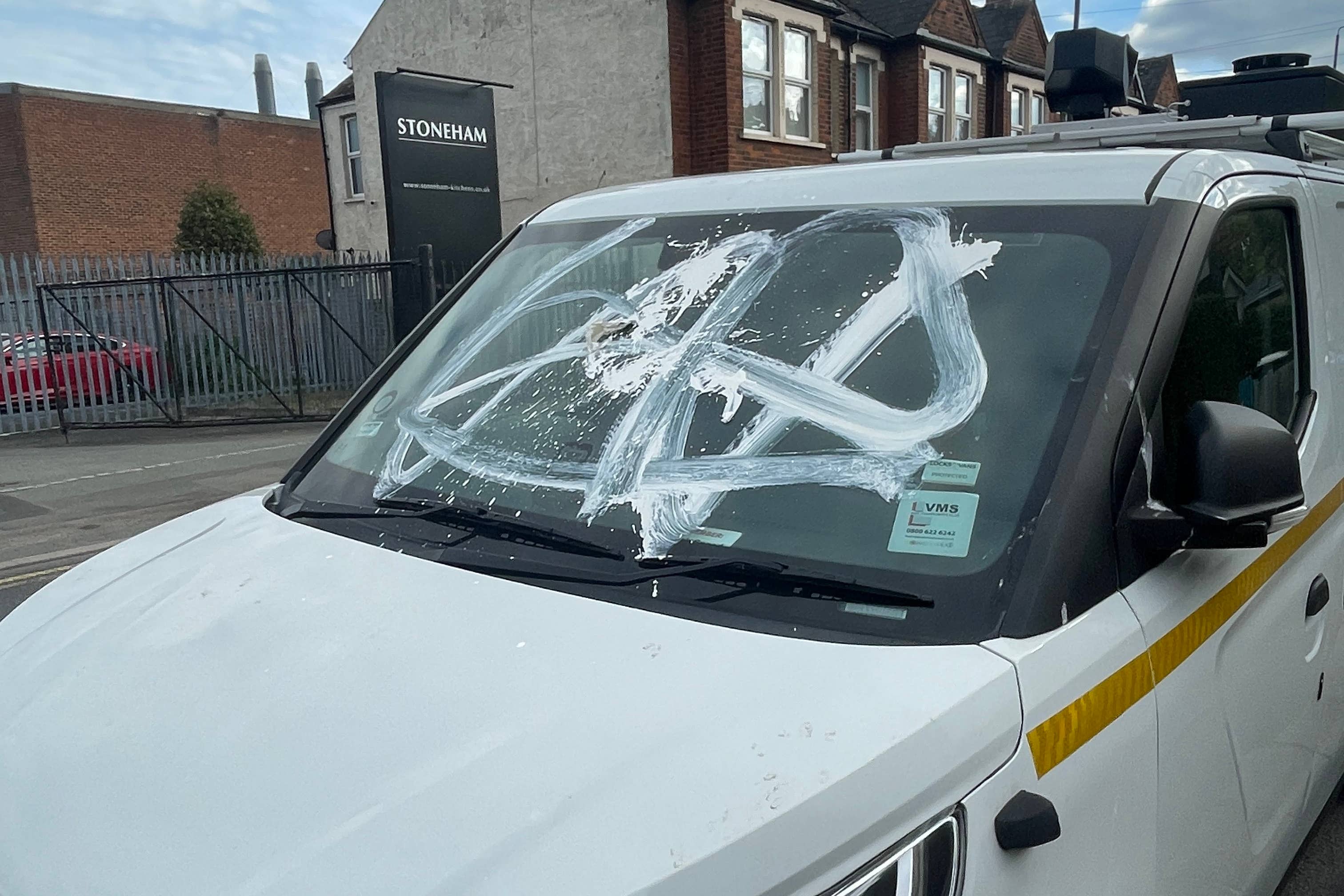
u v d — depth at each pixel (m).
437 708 1.39
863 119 20.17
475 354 2.36
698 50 16.33
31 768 1.44
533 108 17.97
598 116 17.16
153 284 14.49
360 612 1.67
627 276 2.27
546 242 2.54
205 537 2.16
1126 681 1.55
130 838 1.26
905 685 1.35
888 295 1.91
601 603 1.60
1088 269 1.78
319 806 1.25
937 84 21.06
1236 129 3.29
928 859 1.25
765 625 1.50
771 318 1.99
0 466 11.40
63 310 14.51
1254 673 2.03
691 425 1.90
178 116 31.94
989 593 1.49
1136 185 1.89
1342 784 3.27
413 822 1.20
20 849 1.30
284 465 10.68
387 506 2.05
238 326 15.12
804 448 1.77
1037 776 1.38
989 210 1.95
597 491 1.86
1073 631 1.50
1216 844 1.89
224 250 26.36
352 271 14.19
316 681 1.50
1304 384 2.39
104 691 1.58
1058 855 1.42
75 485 9.91
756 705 1.32
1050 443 1.62
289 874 1.16
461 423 2.19
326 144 22.41
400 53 19.89
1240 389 2.07
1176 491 1.65
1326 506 2.40
